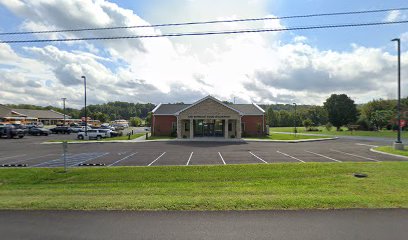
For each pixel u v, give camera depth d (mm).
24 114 90750
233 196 7836
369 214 6164
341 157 18844
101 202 7125
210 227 5484
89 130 40469
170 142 33031
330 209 6520
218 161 17141
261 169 13945
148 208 6656
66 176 13062
